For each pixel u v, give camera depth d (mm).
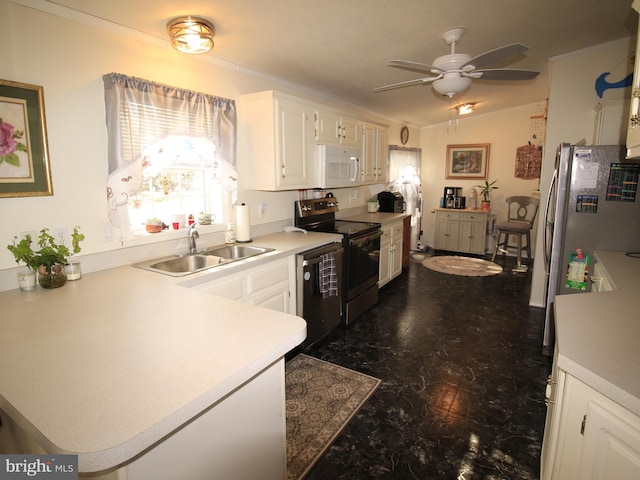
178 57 2400
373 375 2572
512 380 2496
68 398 859
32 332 1225
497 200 6188
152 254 2322
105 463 703
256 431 1200
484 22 2348
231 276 2168
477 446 1891
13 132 1693
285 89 3410
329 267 2953
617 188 2484
